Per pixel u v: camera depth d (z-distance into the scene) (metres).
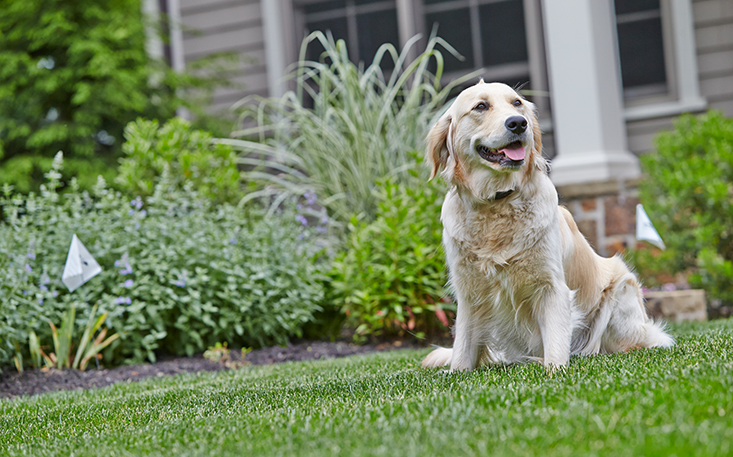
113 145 7.88
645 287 5.82
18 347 4.05
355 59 7.94
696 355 2.39
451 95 7.66
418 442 1.50
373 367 3.36
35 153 7.60
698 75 6.97
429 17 7.70
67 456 1.79
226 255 4.65
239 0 8.07
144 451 1.74
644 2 7.15
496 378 2.38
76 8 7.82
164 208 4.96
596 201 6.20
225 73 8.05
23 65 7.66
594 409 1.63
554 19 6.51
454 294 3.04
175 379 3.67
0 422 2.54
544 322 2.75
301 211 5.49
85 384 3.85
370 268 4.69
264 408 2.25
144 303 4.28
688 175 5.37
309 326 5.19
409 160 5.60
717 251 5.41
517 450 1.36
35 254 4.27
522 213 2.71
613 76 6.64
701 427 1.35
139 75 7.61
